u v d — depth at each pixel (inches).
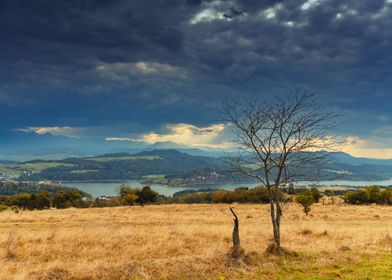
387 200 2923.2
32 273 391.5
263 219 1376.7
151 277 382.3
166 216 1486.2
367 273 416.8
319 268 438.9
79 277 376.5
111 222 1204.5
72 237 691.4
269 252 499.8
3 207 3176.7
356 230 840.3
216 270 414.9
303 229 803.4
